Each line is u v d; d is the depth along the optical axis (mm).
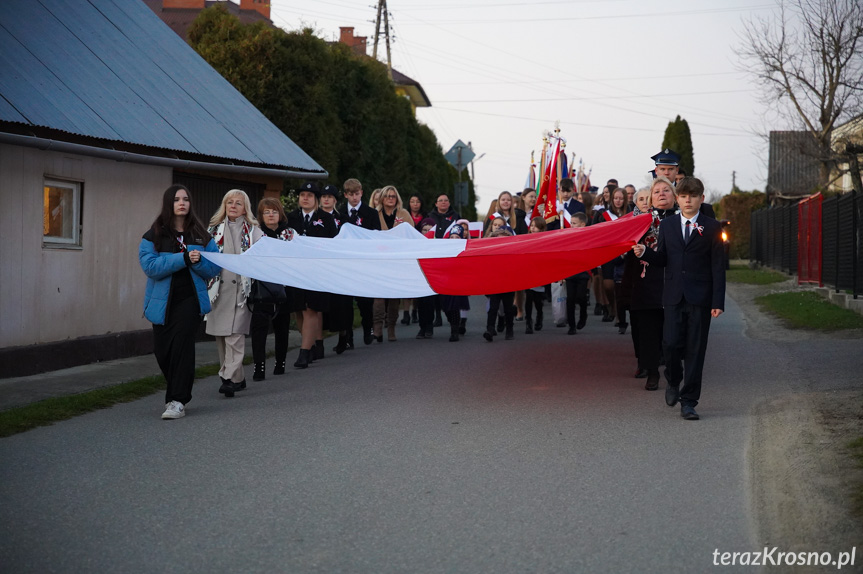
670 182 9773
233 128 14977
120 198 12281
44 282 10852
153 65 14953
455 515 5199
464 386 9742
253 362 11477
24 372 10391
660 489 5656
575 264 9516
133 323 12633
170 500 5539
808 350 11641
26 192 10531
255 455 6688
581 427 7551
